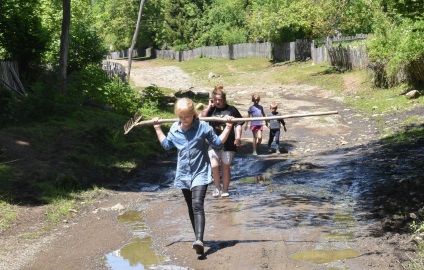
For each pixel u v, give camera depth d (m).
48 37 20.59
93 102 17.91
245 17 56.03
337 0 35.28
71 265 6.13
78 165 11.43
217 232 7.12
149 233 7.31
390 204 7.83
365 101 21.59
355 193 8.88
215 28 62.47
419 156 11.01
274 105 14.22
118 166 11.98
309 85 30.41
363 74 27.59
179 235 7.12
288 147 14.94
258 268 5.72
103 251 6.60
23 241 7.09
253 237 6.81
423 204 7.54
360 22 34.84
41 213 8.38
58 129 13.38
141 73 50.19
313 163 11.95
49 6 27.08
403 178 9.21
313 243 6.46
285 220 7.52
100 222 8.02
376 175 9.90
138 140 14.42
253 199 8.95
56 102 14.95
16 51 19.61
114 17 72.44
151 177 11.58
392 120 16.77
